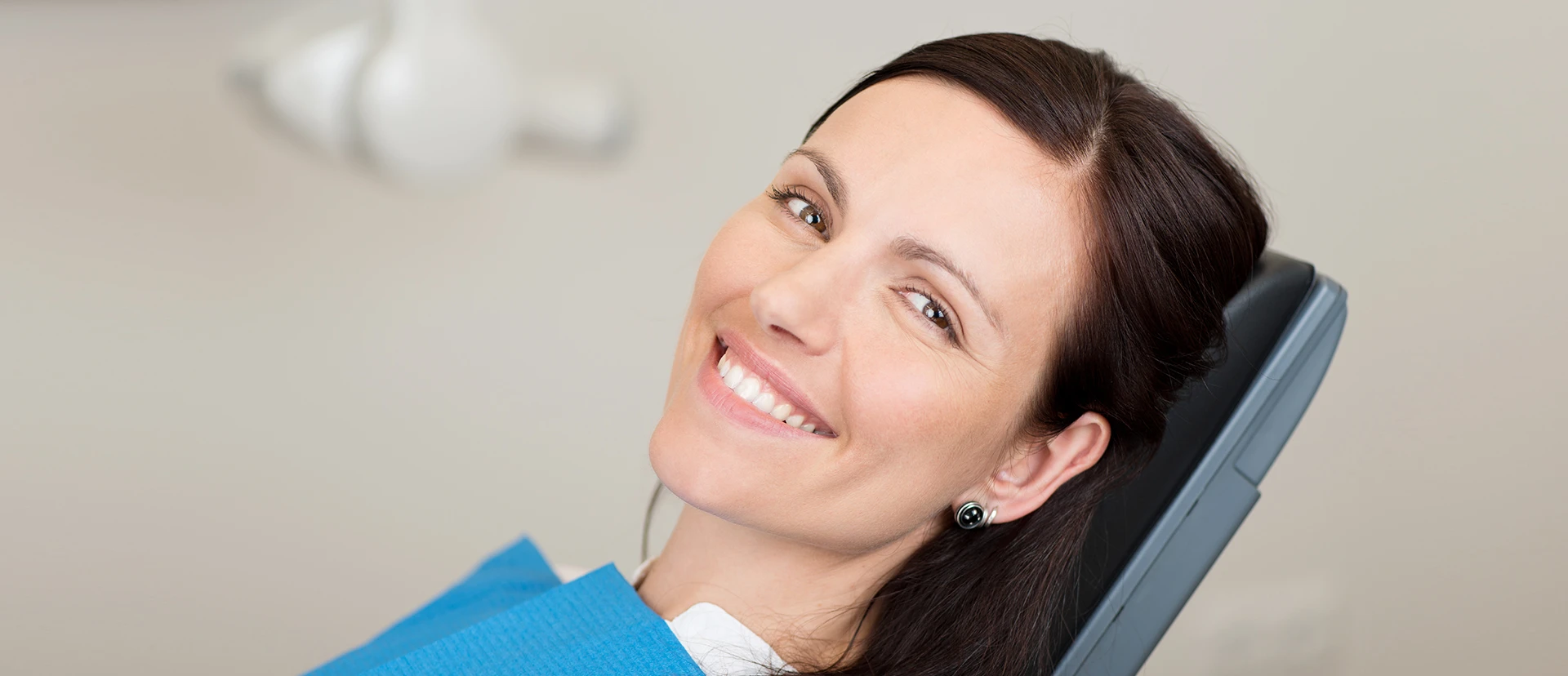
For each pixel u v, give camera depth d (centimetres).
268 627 233
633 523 259
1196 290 105
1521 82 208
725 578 108
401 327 260
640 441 262
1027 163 96
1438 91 213
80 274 259
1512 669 233
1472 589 231
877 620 110
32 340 253
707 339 104
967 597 108
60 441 242
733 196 256
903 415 95
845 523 100
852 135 99
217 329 260
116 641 222
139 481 241
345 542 244
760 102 249
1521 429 221
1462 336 221
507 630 100
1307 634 232
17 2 253
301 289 261
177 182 261
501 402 260
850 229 95
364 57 191
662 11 242
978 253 93
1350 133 220
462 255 261
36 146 258
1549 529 225
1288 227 225
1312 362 121
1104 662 115
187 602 231
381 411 257
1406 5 212
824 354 95
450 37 192
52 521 233
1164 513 119
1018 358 98
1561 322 215
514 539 254
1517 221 213
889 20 240
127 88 259
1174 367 106
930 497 101
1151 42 227
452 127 194
